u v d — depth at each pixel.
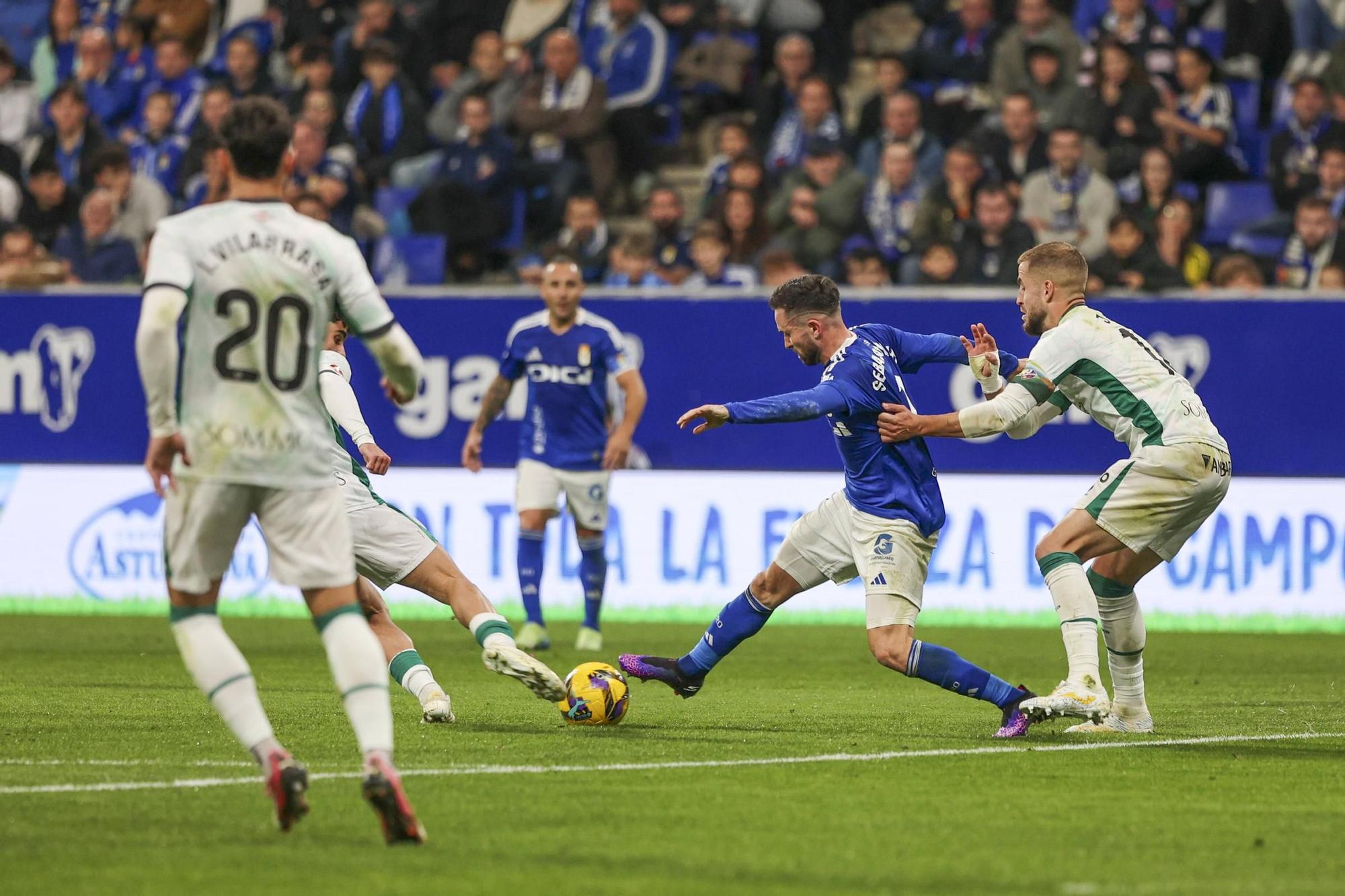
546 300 35.66
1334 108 53.41
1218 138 51.62
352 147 55.28
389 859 13.68
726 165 52.50
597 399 35.72
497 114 55.81
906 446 21.78
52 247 53.41
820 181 49.12
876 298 40.97
